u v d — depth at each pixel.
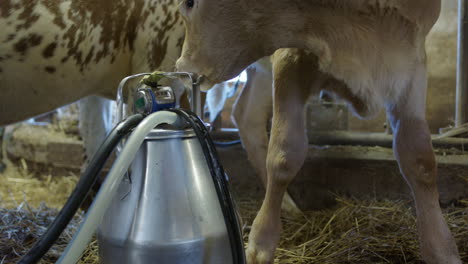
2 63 1.80
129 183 0.94
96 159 0.84
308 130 2.97
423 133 1.47
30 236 2.16
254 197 3.02
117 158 0.84
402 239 1.91
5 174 3.91
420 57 1.43
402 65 1.40
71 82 1.99
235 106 2.78
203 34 1.34
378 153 2.72
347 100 1.58
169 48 2.13
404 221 2.16
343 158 2.72
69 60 1.92
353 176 2.70
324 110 2.96
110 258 0.94
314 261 1.82
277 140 1.51
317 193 2.81
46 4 1.81
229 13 1.31
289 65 1.52
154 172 0.93
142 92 0.98
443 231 1.44
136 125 0.92
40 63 1.86
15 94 1.90
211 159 0.97
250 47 1.38
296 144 1.49
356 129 3.54
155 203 0.92
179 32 2.12
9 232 2.16
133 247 0.90
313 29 1.33
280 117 1.52
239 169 3.15
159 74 1.03
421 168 1.47
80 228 0.78
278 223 1.52
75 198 0.81
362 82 1.38
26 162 3.98
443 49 3.35
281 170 1.49
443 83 3.36
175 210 0.91
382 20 1.32
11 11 1.75
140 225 0.91
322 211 2.59
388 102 1.50
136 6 2.03
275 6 1.29
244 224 2.41
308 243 2.02
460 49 2.77
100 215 0.80
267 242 1.50
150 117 0.91
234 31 1.33
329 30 1.33
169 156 0.94
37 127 4.21
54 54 1.87
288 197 2.66
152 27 2.08
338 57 1.36
